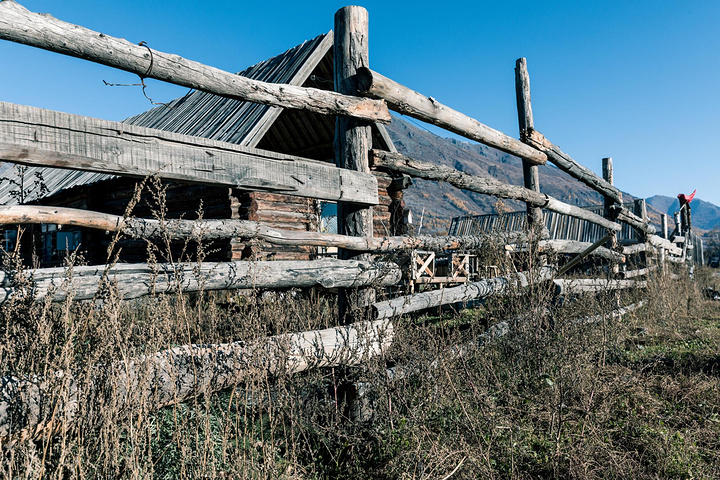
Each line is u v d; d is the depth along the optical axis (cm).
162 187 273
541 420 367
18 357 223
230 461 274
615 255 884
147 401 243
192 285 278
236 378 282
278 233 337
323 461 327
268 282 319
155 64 261
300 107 348
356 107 390
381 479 298
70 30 230
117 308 229
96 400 222
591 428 341
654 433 352
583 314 564
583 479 288
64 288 220
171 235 282
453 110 504
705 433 357
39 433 212
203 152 287
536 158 666
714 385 452
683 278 1170
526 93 669
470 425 324
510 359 450
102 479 219
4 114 212
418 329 405
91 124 240
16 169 444
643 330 715
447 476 272
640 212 1179
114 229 259
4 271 222
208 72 288
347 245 383
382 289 408
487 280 545
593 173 845
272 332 363
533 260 522
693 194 1853
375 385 345
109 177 1115
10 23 210
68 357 208
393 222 1252
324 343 344
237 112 1117
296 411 333
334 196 374
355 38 409
